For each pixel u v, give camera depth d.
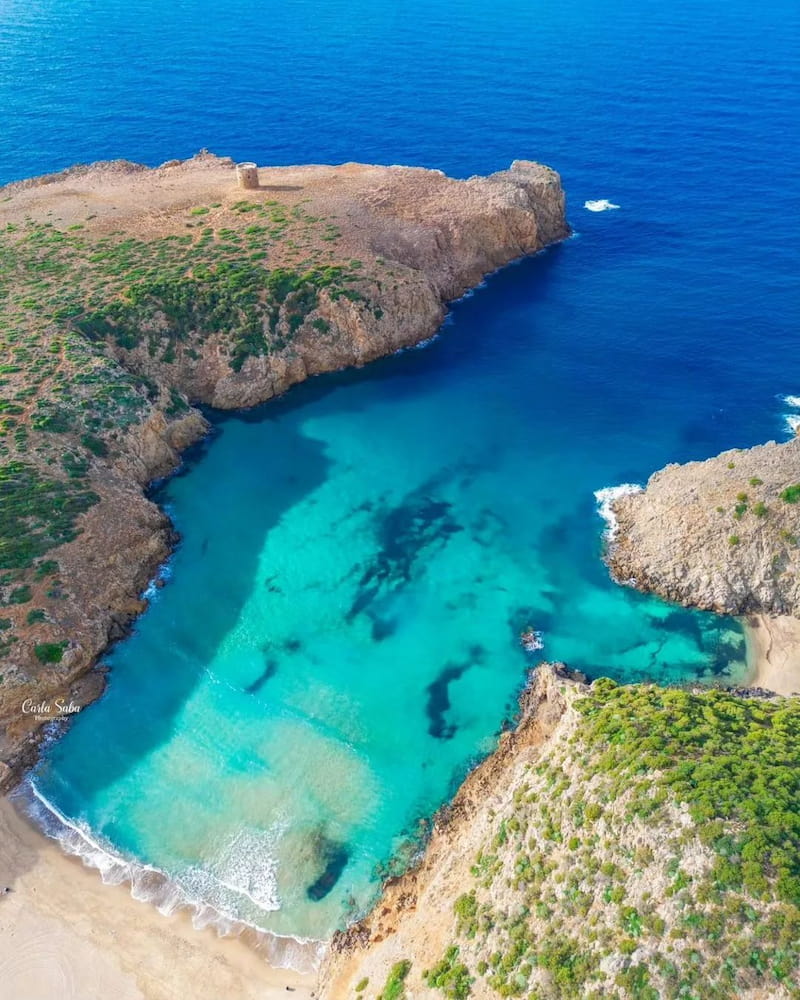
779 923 26.69
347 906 38.66
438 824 41.66
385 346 84.38
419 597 56.47
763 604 52.94
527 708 47.81
